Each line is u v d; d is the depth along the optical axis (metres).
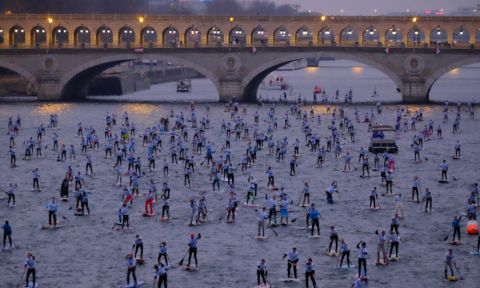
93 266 84.94
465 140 174.00
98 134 183.75
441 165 128.88
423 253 89.12
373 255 88.56
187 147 159.75
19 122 190.25
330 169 138.88
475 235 96.00
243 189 121.94
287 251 90.06
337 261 86.25
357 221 102.69
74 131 188.25
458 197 116.38
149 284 79.38
